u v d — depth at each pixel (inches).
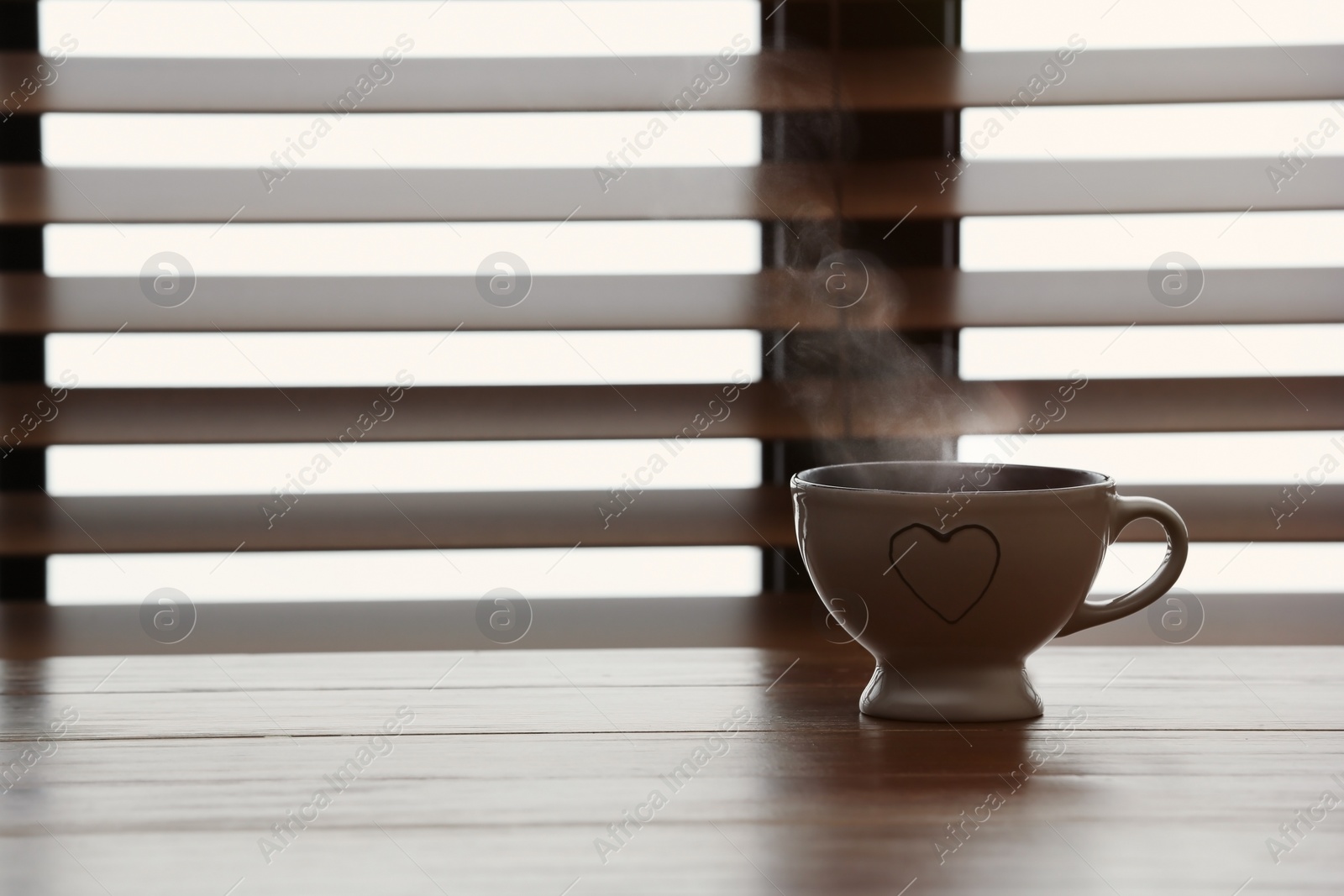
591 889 59.7
